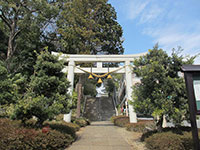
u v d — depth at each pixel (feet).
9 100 21.72
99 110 66.44
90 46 58.18
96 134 25.86
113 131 29.07
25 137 13.15
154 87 17.31
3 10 48.26
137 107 17.71
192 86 10.97
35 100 15.55
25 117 16.52
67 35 52.47
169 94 16.57
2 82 22.26
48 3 52.11
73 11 53.01
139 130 27.48
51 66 18.58
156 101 16.05
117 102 69.72
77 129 29.32
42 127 17.26
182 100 15.96
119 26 68.33
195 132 10.41
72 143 19.38
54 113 16.96
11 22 55.36
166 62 18.06
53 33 60.90
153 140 15.38
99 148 17.01
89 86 80.12
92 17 60.34
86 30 57.47
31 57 51.96
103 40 64.85
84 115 60.39
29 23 49.62
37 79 17.70
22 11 51.03
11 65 47.83
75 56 38.27
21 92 19.11
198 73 11.23
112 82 87.71
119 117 44.37
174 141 13.97
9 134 12.53
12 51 52.80
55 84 18.79
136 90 19.06
